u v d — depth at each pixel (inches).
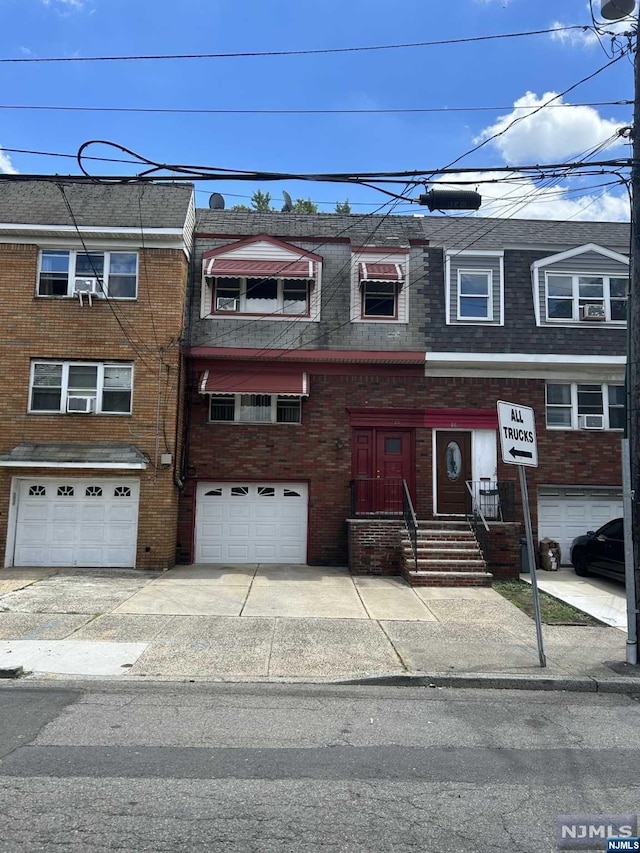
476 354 603.5
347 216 689.0
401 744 210.4
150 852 139.7
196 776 180.2
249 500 603.2
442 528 557.6
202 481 599.5
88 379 566.3
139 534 548.4
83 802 162.7
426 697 264.5
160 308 571.5
